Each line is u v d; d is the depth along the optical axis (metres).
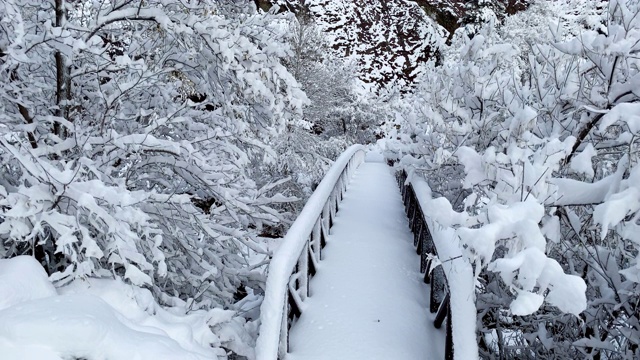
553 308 4.76
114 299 2.81
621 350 4.18
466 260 2.90
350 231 7.43
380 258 6.07
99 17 3.97
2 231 2.71
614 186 3.02
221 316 3.11
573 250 4.34
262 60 4.03
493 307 4.92
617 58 3.54
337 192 9.11
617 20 3.77
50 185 2.88
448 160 5.70
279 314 3.11
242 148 5.16
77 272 2.75
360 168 17.25
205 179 4.31
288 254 3.43
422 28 42.00
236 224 5.27
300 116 4.48
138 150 3.91
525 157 3.11
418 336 4.11
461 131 5.15
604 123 3.03
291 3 40.81
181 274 4.26
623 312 4.23
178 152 3.89
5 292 2.35
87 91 4.68
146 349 2.30
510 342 5.70
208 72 4.47
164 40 4.45
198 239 4.65
